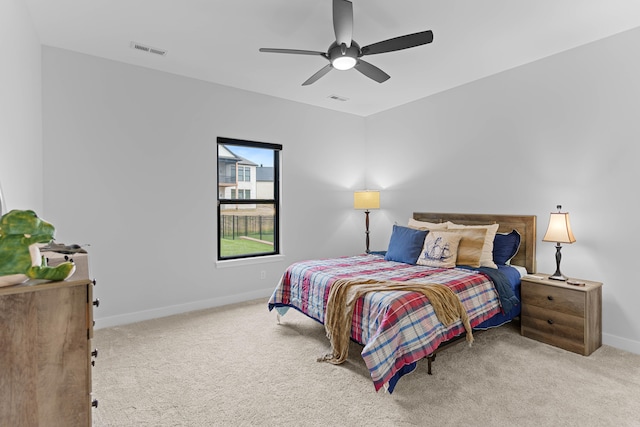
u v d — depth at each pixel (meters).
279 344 2.83
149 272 3.43
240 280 4.07
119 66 3.22
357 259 3.66
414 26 2.58
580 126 2.94
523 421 1.82
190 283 3.70
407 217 4.61
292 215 4.51
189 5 2.30
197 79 3.69
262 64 3.29
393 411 1.91
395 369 1.97
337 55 2.34
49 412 1.03
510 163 3.46
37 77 2.70
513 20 2.51
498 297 2.81
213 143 3.81
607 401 1.99
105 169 3.17
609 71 2.76
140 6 2.31
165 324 3.28
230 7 2.33
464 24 2.55
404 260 3.44
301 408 1.95
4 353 0.97
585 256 2.93
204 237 3.78
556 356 2.59
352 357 2.59
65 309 1.04
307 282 2.97
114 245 3.24
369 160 5.17
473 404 1.97
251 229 4.28
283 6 2.31
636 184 2.64
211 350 2.71
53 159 2.91
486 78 3.65
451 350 2.70
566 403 1.98
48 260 1.36
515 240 3.31
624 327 2.71
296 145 4.52
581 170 2.95
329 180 4.86
